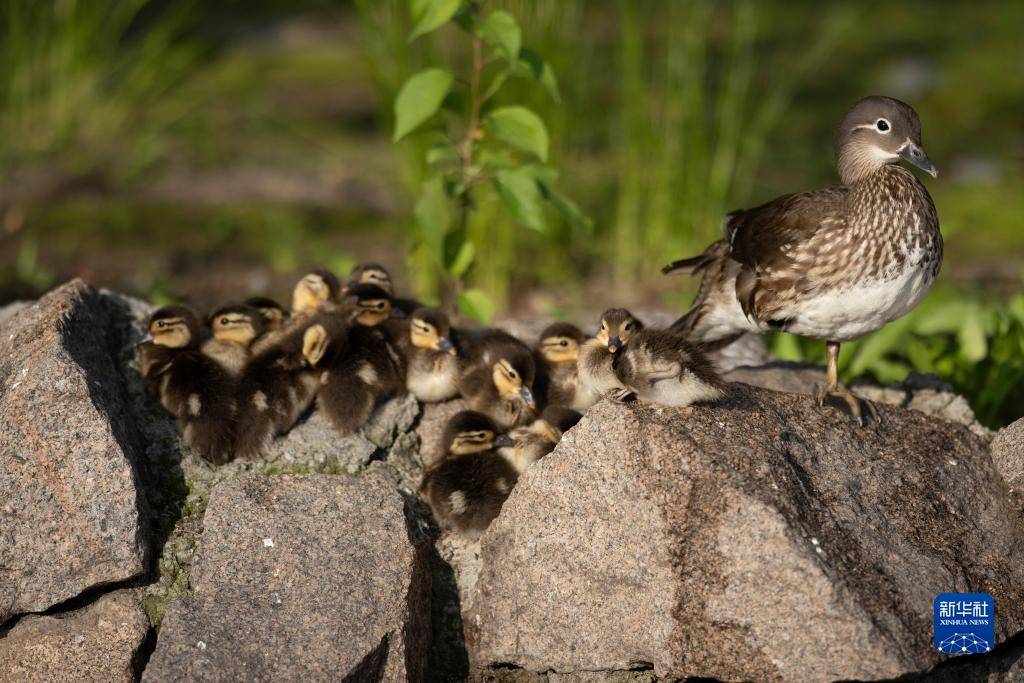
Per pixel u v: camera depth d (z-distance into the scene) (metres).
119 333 11.46
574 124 19.30
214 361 10.74
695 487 8.64
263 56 33.31
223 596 8.92
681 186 19.81
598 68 21.70
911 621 8.42
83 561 9.00
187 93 29.81
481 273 18.48
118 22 26.95
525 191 12.48
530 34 16.94
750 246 10.85
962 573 8.96
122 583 9.16
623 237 20.00
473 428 10.20
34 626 8.99
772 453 9.04
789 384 12.04
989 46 35.09
